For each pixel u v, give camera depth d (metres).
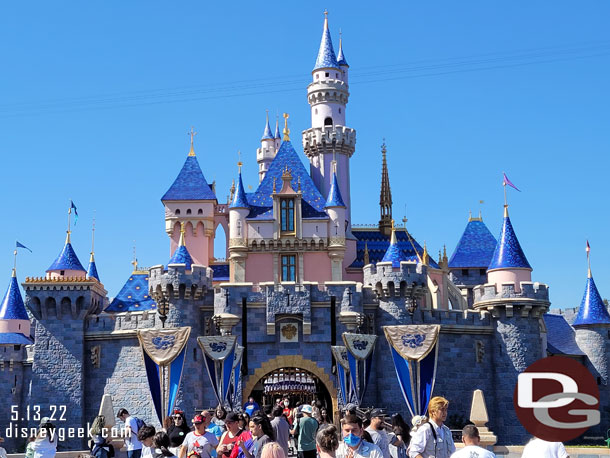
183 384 63.28
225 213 90.31
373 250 87.44
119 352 67.00
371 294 66.00
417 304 65.56
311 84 94.44
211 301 65.94
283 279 76.31
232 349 55.47
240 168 78.56
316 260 76.69
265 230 76.62
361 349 57.19
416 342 55.56
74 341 67.56
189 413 62.88
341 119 94.06
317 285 64.12
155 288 64.88
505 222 69.38
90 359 67.81
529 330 66.69
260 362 62.94
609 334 78.88
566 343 79.50
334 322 63.59
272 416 27.41
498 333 66.94
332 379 62.88
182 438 24.47
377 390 64.38
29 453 26.48
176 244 85.69
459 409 65.00
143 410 64.88
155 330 56.12
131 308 76.38
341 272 76.56
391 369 64.12
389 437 21.84
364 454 17.36
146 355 56.00
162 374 55.72
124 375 66.25
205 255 85.31
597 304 79.25
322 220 76.88
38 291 67.88
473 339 66.62
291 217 77.25
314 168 93.06
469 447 15.76
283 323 63.53
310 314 63.41
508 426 65.12
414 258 80.44
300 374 66.19
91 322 68.44
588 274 80.94
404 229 90.81
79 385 66.81
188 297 65.12
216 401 64.50
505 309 66.75
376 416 20.50
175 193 86.06
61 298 67.75
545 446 15.99
